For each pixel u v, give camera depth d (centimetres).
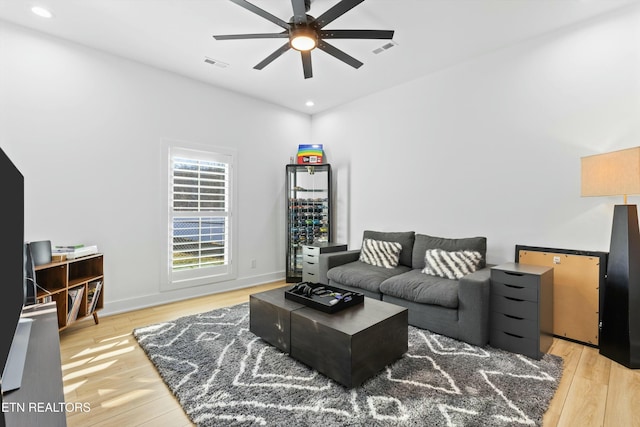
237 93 433
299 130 516
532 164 294
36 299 228
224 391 183
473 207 337
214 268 408
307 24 224
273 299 249
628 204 231
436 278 298
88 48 311
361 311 220
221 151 414
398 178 409
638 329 215
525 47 298
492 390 184
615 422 159
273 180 478
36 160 282
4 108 268
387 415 162
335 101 470
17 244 125
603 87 255
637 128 240
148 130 351
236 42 304
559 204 278
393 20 268
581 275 260
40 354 120
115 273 328
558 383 194
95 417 164
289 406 169
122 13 258
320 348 198
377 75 379
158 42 304
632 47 242
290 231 476
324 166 483
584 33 265
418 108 387
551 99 283
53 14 259
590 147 261
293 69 362
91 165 313
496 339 246
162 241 362
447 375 201
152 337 260
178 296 375
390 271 341
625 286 219
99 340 259
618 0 238
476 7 249
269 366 212
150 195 353
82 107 307
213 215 408
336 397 177
